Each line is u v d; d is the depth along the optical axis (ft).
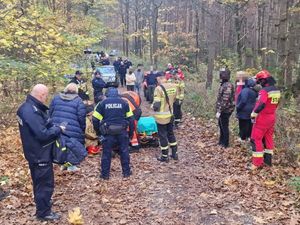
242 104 32.12
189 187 24.16
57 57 35.09
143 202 21.97
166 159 29.89
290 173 25.25
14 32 33.04
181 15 125.08
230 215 20.02
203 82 70.90
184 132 40.45
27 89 42.63
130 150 33.17
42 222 19.48
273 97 25.90
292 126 32.19
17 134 37.37
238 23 74.18
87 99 42.57
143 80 69.92
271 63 49.70
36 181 19.43
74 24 67.87
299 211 19.89
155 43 101.19
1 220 19.49
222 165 28.45
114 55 129.70
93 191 23.68
